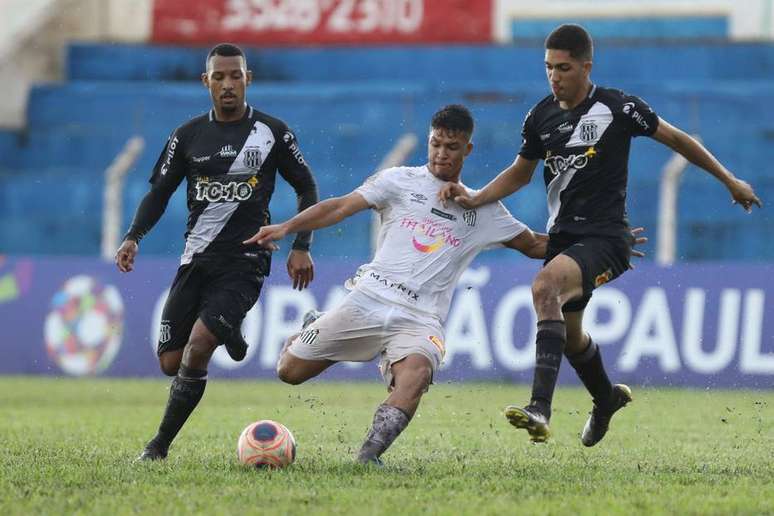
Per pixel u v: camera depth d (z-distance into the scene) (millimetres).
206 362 24016
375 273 23219
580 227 23578
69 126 81812
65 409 40875
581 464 23828
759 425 35062
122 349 59844
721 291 54188
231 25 87250
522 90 78062
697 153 23734
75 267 61094
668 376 54062
